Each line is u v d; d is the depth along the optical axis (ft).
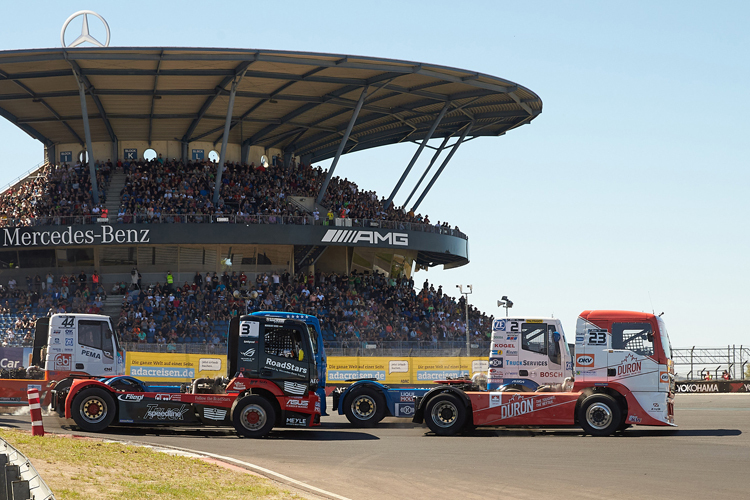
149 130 187.11
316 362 73.15
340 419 88.58
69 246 162.81
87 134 157.48
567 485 44.75
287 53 138.51
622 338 69.56
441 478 46.88
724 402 114.93
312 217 168.66
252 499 37.52
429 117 191.11
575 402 69.46
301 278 166.91
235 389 67.41
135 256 170.30
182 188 171.73
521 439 66.69
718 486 44.52
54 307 146.61
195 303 146.10
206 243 161.07
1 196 188.55
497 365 81.82
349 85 161.38
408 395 78.54
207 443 60.70
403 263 196.03
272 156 208.85
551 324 81.82
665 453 57.41
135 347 116.26
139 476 41.73
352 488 43.29
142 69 146.00
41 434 57.77
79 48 133.39
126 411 66.90
